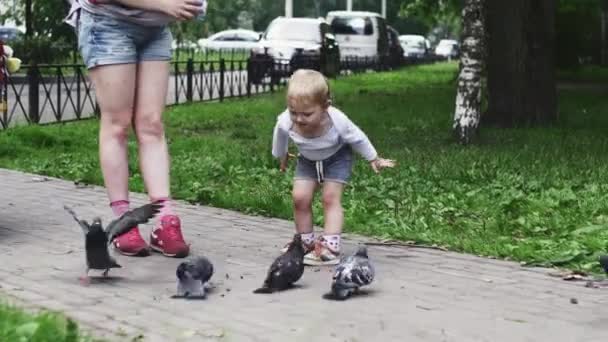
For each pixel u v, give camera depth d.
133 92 7.66
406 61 60.03
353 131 7.15
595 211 9.85
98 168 12.09
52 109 19.06
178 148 15.25
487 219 9.48
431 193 10.78
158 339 5.26
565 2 45.28
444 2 43.38
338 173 7.29
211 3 69.19
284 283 6.38
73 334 5.09
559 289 6.64
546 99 19.91
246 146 15.47
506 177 11.85
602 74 46.25
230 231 8.52
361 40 49.31
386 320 5.75
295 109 7.04
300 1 91.75
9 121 16.98
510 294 6.46
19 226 8.34
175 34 48.12
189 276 6.12
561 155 14.24
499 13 19.61
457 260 7.54
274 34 35.47
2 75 8.05
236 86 29.70
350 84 35.94
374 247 8.02
